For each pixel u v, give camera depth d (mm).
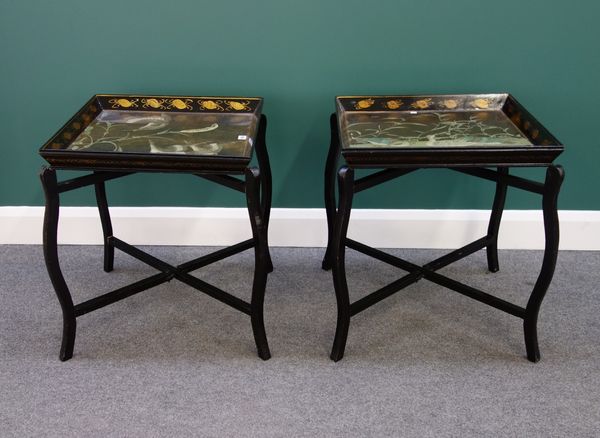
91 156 1520
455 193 2207
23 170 2223
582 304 1968
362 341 1803
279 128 2135
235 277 2131
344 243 1619
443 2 1962
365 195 2225
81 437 1458
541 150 1492
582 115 2090
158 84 2092
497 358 1730
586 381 1640
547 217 1574
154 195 2246
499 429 1479
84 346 1781
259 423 1501
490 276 2125
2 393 1600
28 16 2004
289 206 2252
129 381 1645
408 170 1716
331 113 2109
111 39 2033
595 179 2174
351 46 2023
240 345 1788
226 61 2055
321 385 1629
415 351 1760
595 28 1979
